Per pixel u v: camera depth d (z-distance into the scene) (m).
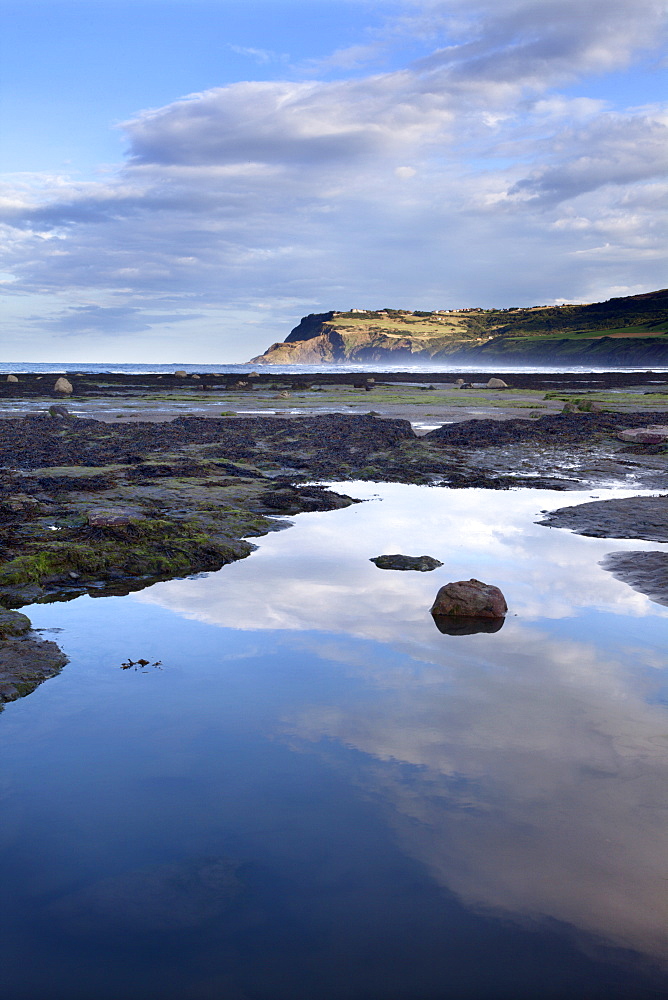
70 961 3.27
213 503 15.34
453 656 7.11
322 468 21.27
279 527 13.62
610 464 22.12
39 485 17.03
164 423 34.34
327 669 6.79
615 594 9.27
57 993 3.09
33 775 4.89
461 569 10.52
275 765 4.98
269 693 6.25
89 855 4.01
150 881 3.79
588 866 3.90
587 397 56.38
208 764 5.02
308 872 3.85
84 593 9.66
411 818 4.33
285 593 9.38
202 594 9.45
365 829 4.22
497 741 5.33
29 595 9.47
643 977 3.16
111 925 3.48
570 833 4.20
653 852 4.03
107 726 5.64
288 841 4.12
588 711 5.87
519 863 3.92
